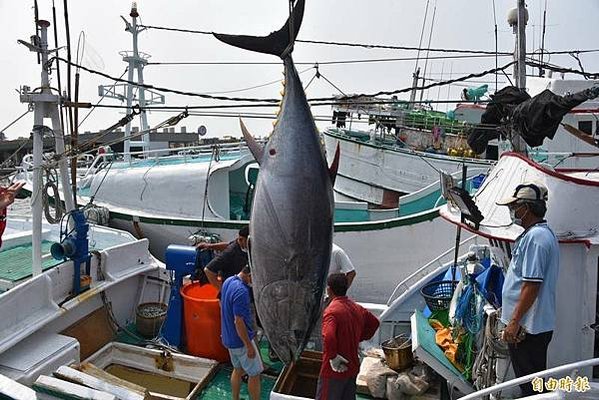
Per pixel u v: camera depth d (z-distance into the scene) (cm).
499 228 425
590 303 402
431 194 1045
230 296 449
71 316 555
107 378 445
